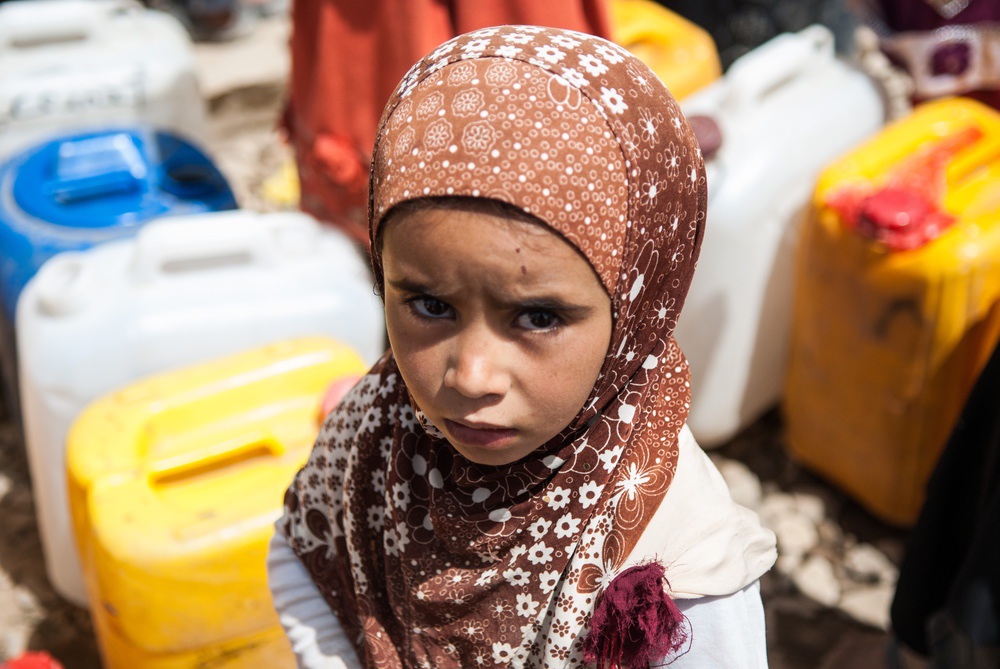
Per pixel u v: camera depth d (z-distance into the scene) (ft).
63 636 6.54
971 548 4.47
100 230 6.63
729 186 6.72
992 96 7.88
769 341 7.52
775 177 6.86
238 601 4.70
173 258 5.77
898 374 6.40
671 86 7.76
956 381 6.29
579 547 2.66
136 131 7.43
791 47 7.30
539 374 2.29
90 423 5.14
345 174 6.82
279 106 11.60
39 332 5.68
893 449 6.72
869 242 6.18
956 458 4.81
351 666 3.33
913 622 5.16
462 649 2.94
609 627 2.57
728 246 6.81
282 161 11.02
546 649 2.73
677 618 2.49
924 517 4.97
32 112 7.89
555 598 2.74
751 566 2.67
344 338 6.06
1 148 7.93
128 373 5.76
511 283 2.18
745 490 7.57
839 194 6.45
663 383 2.68
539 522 2.69
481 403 2.31
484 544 2.74
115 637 4.88
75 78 8.01
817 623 6.56
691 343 7.15
